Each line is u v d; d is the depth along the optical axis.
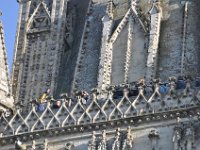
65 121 133.88
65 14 155.62
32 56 153.12
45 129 134.62
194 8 149.00
